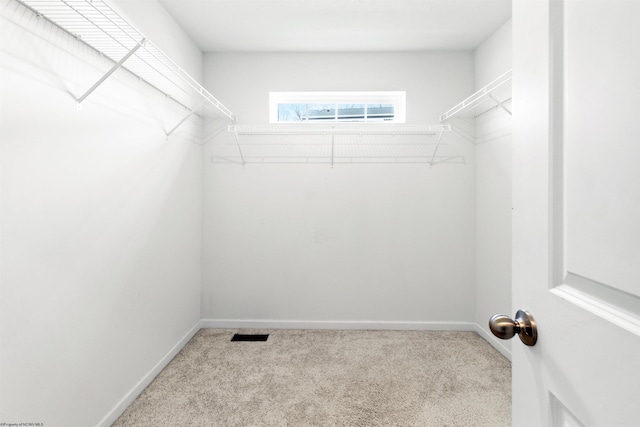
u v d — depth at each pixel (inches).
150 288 71.7
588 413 16.1
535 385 20.9
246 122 102.6
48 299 44.7
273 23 84.8
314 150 103.2
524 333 21.5
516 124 23.2
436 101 101.8
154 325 73.5
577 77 17.2
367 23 85.0
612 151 14.8
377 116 107.9
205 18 82.4
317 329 103.0
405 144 102.9
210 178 103.1
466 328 102.4
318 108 107.9
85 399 51.7
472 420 59.6
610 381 14.7
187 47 90.4
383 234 103.7
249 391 68.1
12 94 39.2
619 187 14.4
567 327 17.8
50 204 44.8
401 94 104.2
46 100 43.9
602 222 15.5
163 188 77.6
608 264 15.1
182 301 89.0
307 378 73.2
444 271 103.3
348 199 103.6
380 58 101.8
